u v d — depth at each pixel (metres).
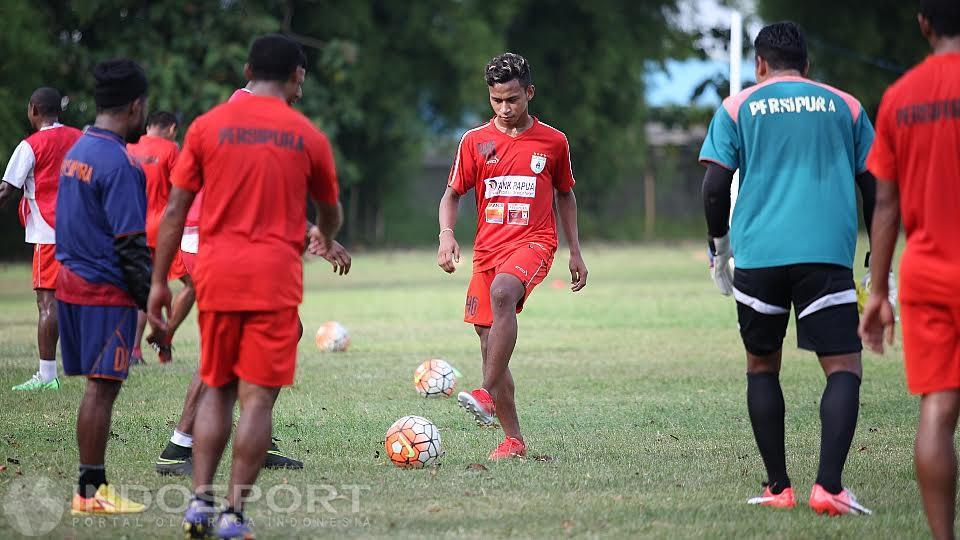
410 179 151.00
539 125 25.03
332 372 37.72
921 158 16.23
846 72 143.12
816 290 19.11
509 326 23.70
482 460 23.97
